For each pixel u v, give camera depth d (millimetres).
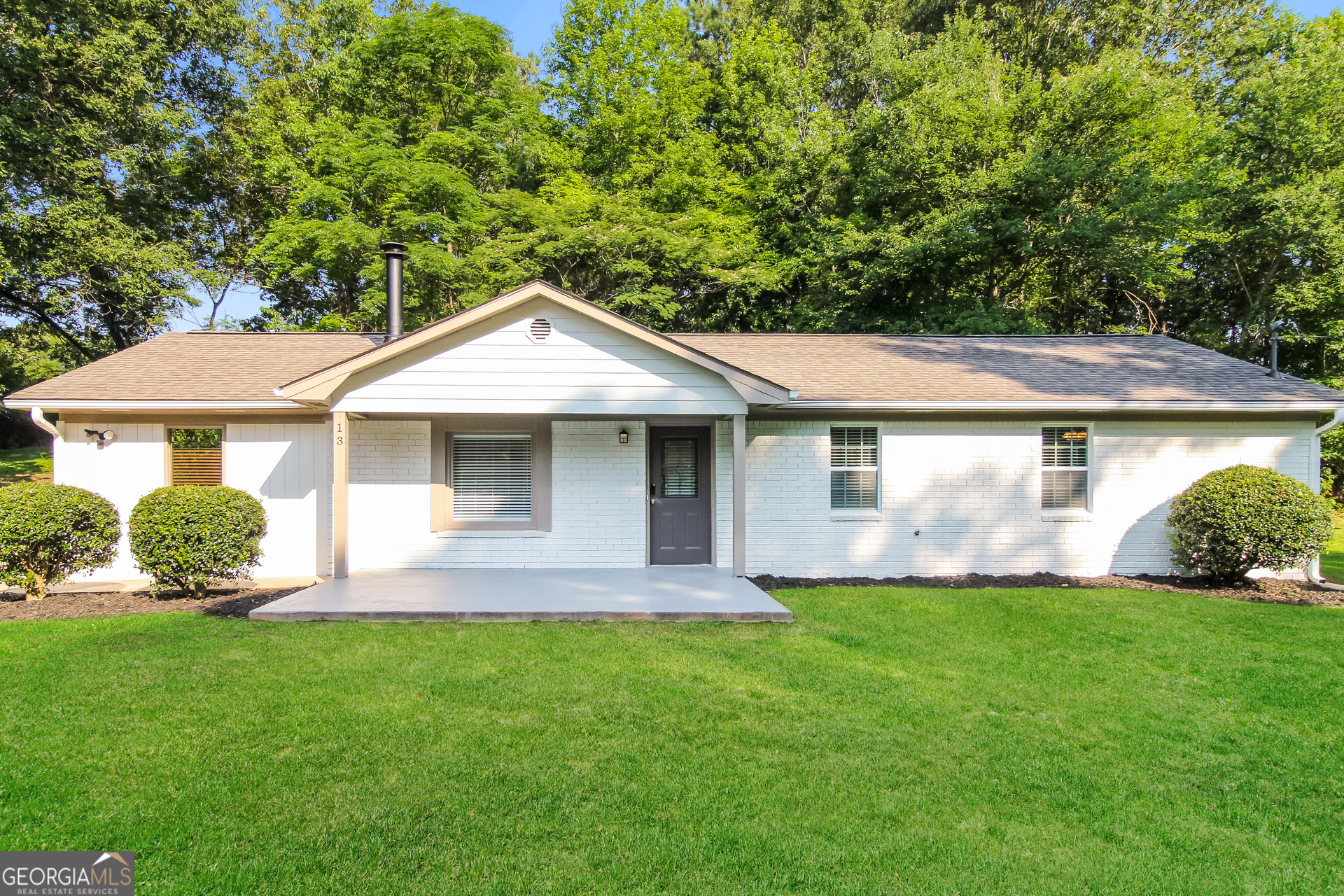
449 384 9211
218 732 4762
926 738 4906
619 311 21484
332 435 9906
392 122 21531
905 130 21062
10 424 29594
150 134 19172
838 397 10453
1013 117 21797
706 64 27688
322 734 4762
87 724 4840
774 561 11008
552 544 10844
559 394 9273
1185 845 3748
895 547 11039
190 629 7266
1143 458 11055
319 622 7684
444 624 7574
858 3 27734
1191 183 18484
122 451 10484
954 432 11055
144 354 12031
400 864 3404
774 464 11023
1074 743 4891
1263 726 5223
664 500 11148
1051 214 19344
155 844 3523
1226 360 12656
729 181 23188
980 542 11078
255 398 10125
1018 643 7184
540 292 9070
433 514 10734
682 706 5336
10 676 5746
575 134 24203
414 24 22016
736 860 3490
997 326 19812
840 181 22812
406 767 4328
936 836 3736
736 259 21672
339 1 23844
